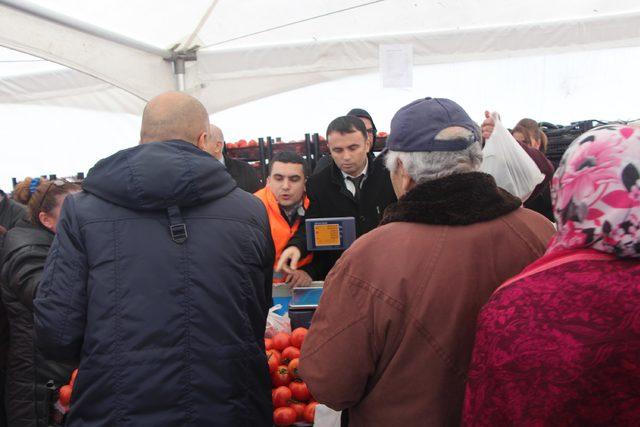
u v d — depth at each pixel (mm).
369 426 1154
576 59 4418
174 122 1499
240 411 1355
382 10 3545
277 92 3930
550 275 828
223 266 1378
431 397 1074
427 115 1152
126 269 1318
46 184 2299
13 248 2193
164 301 1310
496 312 847
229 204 1464
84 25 2953
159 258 1329
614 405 718
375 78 4734
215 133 2982
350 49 3842
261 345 1512
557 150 3801
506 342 806
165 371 1279
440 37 3793
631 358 713
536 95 4461
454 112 1170
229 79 3875
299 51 3854
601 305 751
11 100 4254
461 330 1065
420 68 4492
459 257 1082
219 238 1396
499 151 1973
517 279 875
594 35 3734
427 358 1070
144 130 1519
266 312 1581
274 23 3588
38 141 5051
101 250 1326
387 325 1083
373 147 3277
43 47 2750
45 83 4234
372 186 2625
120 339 1286
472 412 864
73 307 1328
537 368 763
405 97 4684
